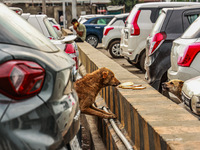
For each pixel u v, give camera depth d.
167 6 10.85
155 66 7.20
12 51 2.09
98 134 5.32
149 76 7.36
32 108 2.04
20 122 1.96
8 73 1.98
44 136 2.05
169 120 3.15
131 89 4.83
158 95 4.36
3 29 2.22
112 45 16.58
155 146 2.85
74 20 18.92
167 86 5.41
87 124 6.07
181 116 3.28
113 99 5.19
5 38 2.17
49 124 2.12
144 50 10.88
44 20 8.60
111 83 5.14
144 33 10.82
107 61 8.55
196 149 2.37
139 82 5.52
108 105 5.73
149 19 10.92
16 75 1.99
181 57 5.46
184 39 5.70
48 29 8.54
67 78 2.48
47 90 2.17
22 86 2.00
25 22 2.72
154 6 10.91
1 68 1.98
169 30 7.33
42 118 2.08
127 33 11.21
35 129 2.02
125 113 4.23
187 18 7.43
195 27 5.67
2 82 1.96
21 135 1.95
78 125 2.71
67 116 2.38
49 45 2.61
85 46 14.41
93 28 21.94
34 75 2.07
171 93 5.64
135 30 10.80
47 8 59.72
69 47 7.17
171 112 3.45
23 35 2.35
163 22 7.40
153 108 3.63
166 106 3.72
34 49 2.27
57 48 2.74
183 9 7.49
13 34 2.25
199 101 3.92
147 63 7.43
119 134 3.96
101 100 6.35
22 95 2.01
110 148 4.36
